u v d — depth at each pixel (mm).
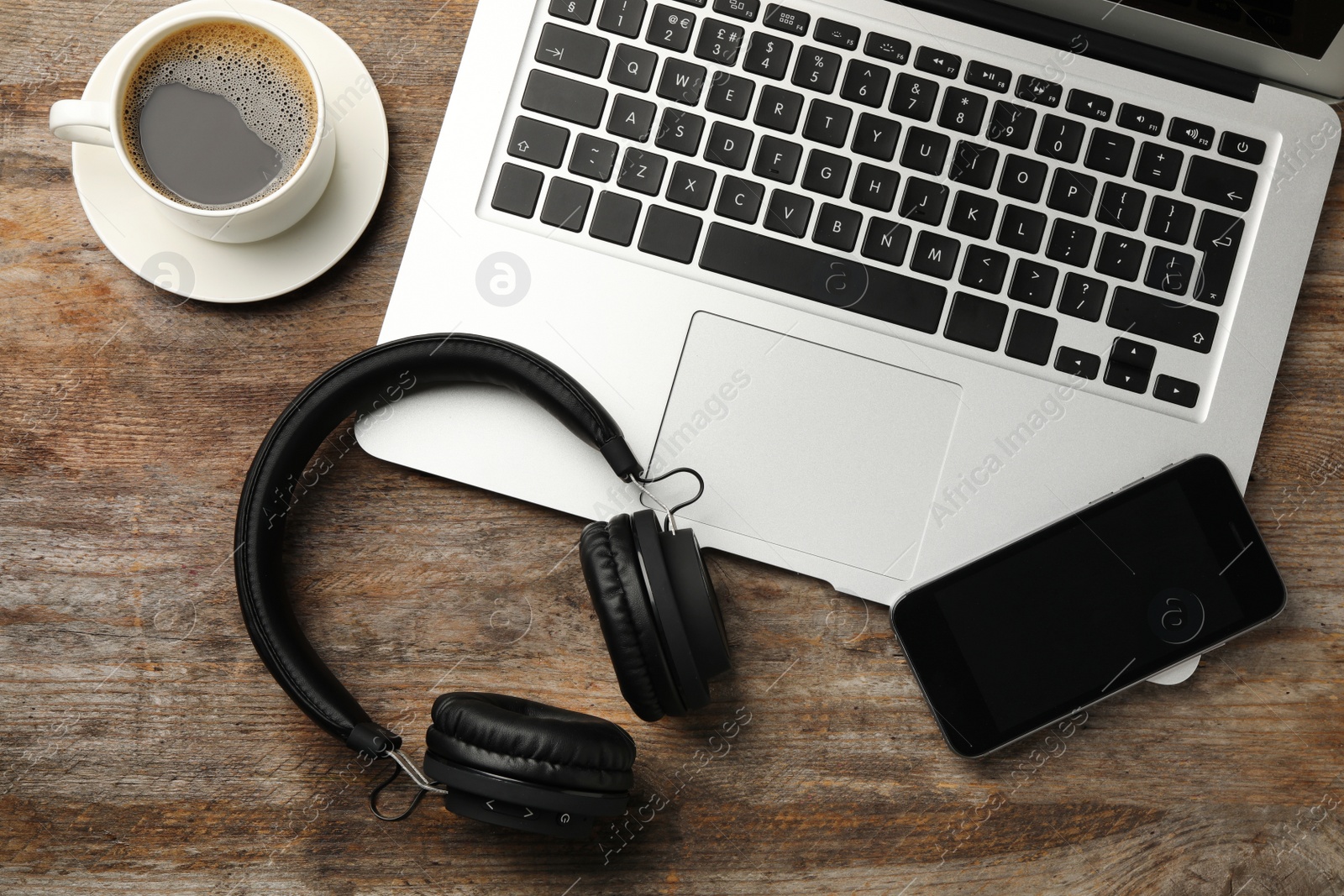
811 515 626
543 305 625
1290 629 670
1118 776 658
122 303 661
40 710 635
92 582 646
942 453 630
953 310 628
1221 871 650
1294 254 644
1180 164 645
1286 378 686
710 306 627
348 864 637
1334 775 659
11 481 648
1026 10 658
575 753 510
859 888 645
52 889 625
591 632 656
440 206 624
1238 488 629
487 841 641
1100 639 625
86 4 673
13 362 655
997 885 646
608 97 626
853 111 633
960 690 625
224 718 642
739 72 630
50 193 665
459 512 659
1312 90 660
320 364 663
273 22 639
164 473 655
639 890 641
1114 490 634
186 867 632
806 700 657
